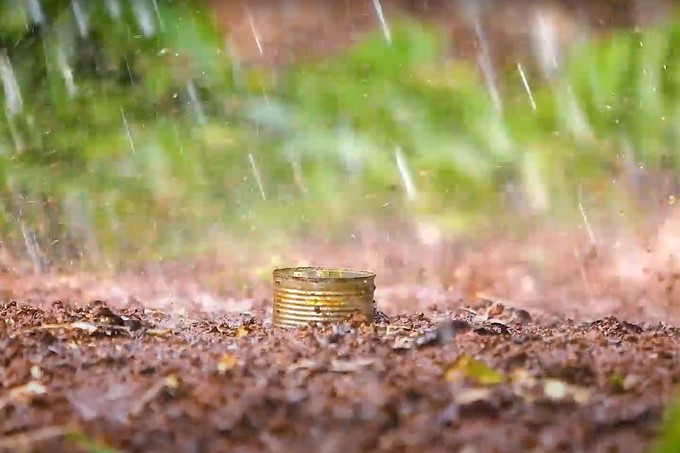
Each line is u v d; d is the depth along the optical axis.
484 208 15.54
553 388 5.29
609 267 12.62
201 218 15.04
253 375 5.50
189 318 8.96
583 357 6.18
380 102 18.50
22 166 16.23
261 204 15.71
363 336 6.89
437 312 9.63
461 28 21.41
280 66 19.70
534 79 19.36
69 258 13.20
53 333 7.01
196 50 19.19
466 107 18.20
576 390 5.29
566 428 4.58
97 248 13.64
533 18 21.44
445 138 17.55
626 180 16.12
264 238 14.32
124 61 18.58
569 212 15.24
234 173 16.58
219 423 4.63
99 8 18.73
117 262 12.98
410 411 4.82
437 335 6.77
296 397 4.98
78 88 17.92
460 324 7.35
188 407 4.88
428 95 18.59
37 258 13.14
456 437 4.47
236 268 12.72
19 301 10.27
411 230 14.74
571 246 13.61
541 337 7.20
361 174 16.72
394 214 15.44
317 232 14.68
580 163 16.70
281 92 18.91
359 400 4.92
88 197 15.45
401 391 5.06
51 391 5.28
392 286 11.85
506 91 18.98
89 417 4.82
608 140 17.22
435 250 13.69
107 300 10.63
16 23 17.89
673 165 16.50
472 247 13.78
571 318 9.66
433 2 22.27
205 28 19.70
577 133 17.47
